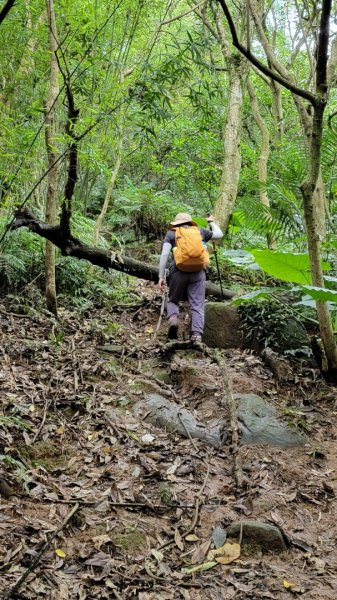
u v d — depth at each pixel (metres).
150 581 2.59
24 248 6.12
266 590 2.59
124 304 6.16
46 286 5.45
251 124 11.07
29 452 3.34
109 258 5.46
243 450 3.62
